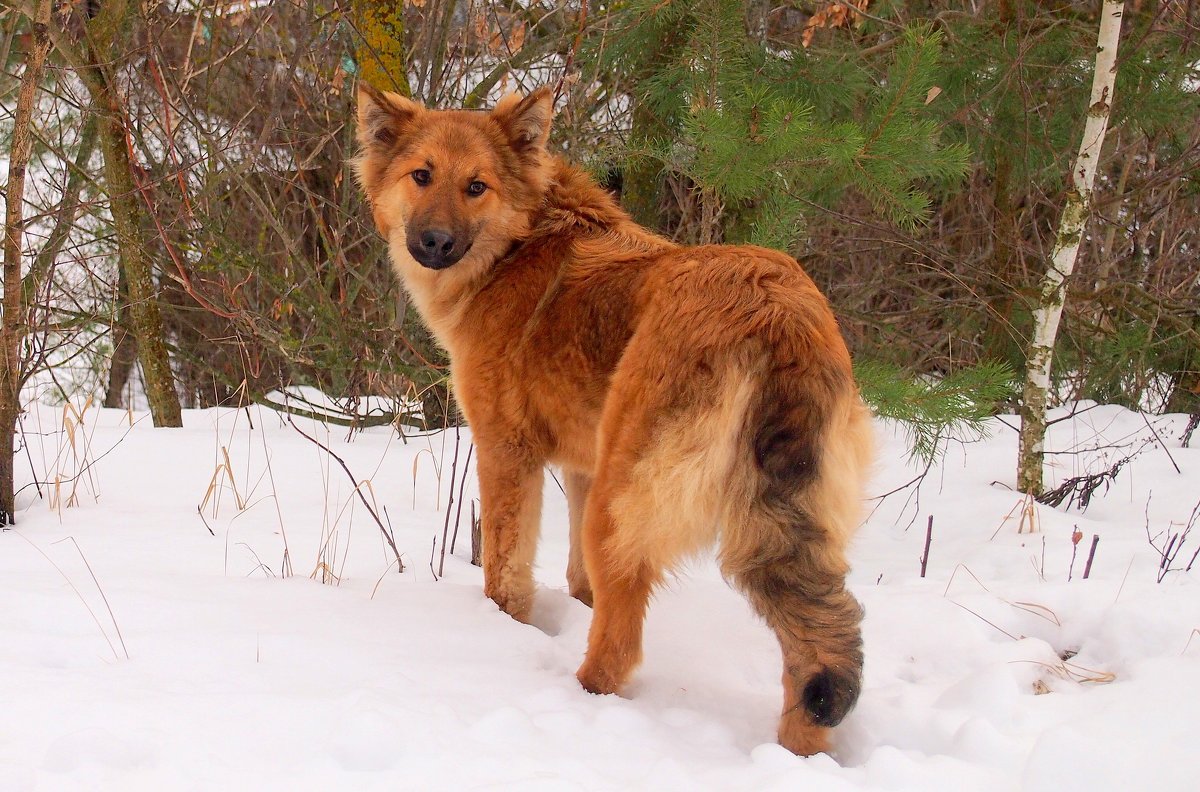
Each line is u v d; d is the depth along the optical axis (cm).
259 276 720
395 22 679
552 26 870
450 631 355
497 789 233
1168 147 817
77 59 621
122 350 1023
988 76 684
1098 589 403
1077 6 721
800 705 278
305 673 308
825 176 527
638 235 381
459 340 391
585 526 314
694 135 506
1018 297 697
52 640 317
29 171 842
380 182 421
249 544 459
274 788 233
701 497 285
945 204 875
